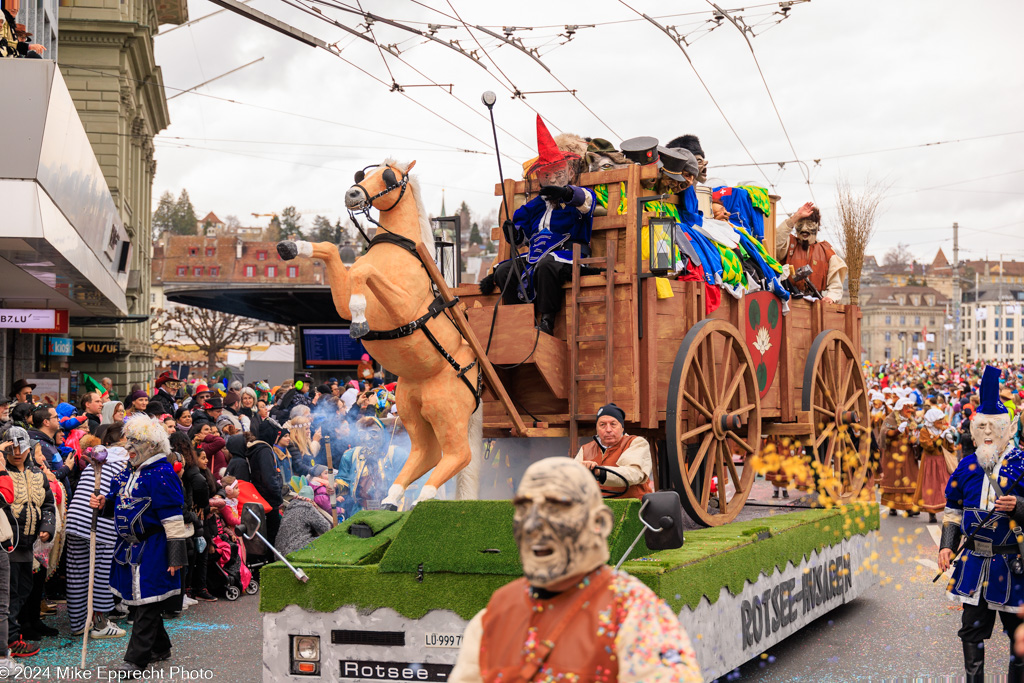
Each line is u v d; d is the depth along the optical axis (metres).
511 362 6.84
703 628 5.10
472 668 2.37
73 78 26.14
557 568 2.23
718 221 8.45
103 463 7.64
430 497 6.11
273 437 10.37
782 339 8.67
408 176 6.32
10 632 6.96
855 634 7.25
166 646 6.78
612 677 2.18
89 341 25.75
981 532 5.34
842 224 11.62
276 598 4.83
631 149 7.39
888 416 14.52
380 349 6.14
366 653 4.73
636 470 5.87
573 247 7.01
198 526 8.27
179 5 35.50
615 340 6.88
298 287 25.30
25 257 11.12
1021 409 5.44
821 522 7.39
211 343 58.59
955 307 54.69
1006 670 6.23
